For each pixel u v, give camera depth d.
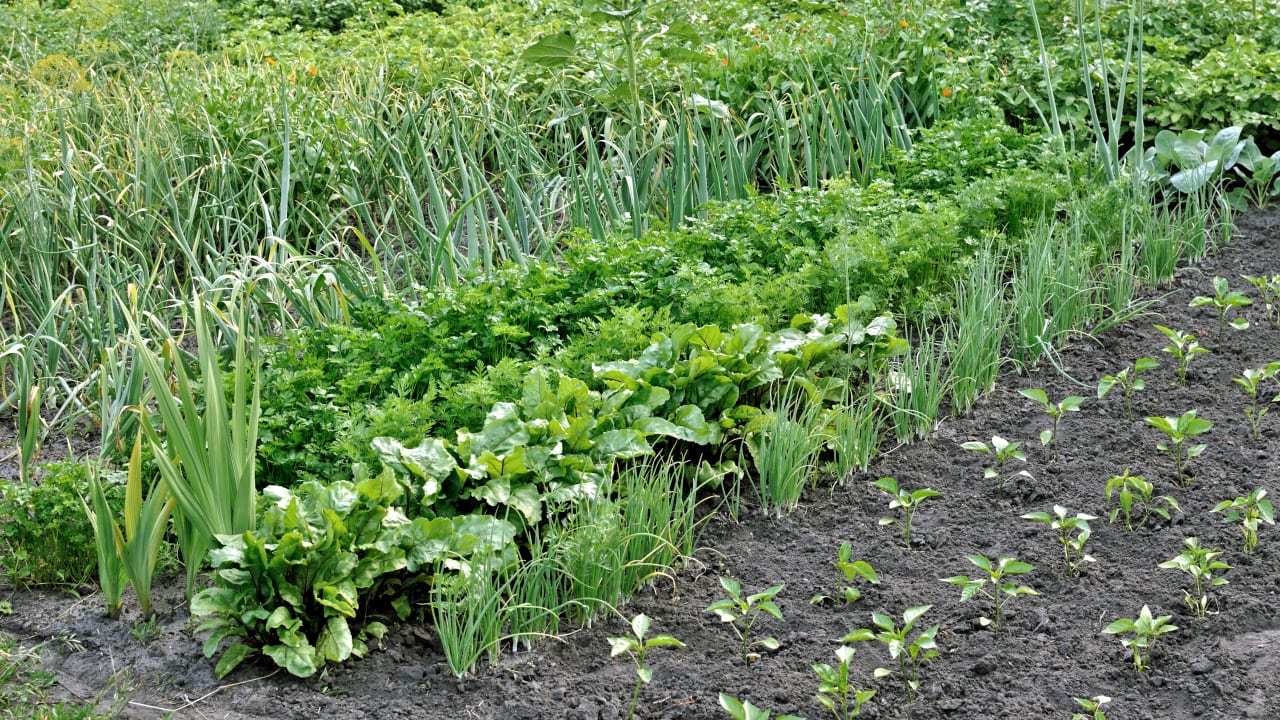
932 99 7.28
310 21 10.66
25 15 9.62
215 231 6.19
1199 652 3.06
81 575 3.71
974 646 3.16
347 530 3.27
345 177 6.47
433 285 5.18
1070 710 2.89
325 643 3.15
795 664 3.14
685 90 7.20
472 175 6.05
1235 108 7.13
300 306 5.06
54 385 4.93
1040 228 5.59
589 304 4.71
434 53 8.16
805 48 7.71
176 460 3.66
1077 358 4.89
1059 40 8.07
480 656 3.23
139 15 9.56
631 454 3.74
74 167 6.03
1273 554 3.46
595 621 3.38
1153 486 3.89
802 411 4.44
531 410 3.84
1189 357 4.53
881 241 5.23
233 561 3.06
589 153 6.20
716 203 5.76
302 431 3.98
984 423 4.43
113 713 3.04
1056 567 3.49
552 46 6.92
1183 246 5.82
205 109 6.75
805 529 3.84
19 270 5.50
